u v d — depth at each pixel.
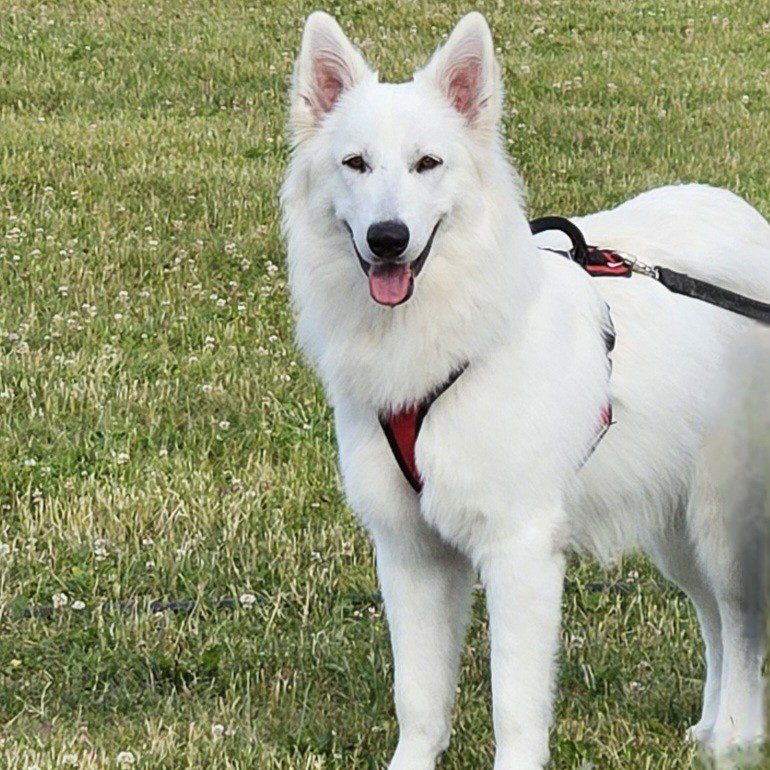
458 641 8.85
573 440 8.36
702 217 9.86
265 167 23.77
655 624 11.01
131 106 27.80
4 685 9.92
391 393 8.20
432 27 33.81
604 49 32.62
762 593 8.88
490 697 9.91
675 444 9.09
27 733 9.31
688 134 26.62
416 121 8.11
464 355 8.07
